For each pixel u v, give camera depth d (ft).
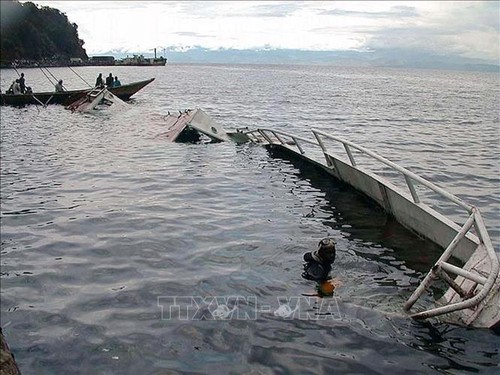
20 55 367.45
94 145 62.59
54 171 47.57
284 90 213.87
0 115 97.35
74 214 33.58
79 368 16.81
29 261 25.82
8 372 10.89
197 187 40.60
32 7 392.47
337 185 41.75
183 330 18.75
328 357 16.99
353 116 108.78
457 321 18.98
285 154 55.26
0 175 46.14
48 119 91.09
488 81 460.55
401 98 177.78
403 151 60.90
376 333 18.40
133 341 18.17
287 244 27.58
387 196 33.27
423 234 28.99
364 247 27.55
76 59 442.09
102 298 21.50
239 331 18.58
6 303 21.36
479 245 21.16
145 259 25.59
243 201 36.60
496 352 17.22
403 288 22.41
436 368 16.42
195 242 27.89
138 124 82.23
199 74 417.69
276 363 16.71
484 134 78.69
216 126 67.46
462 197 38.91
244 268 24.22
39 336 18.76
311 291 21.75
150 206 35.12
